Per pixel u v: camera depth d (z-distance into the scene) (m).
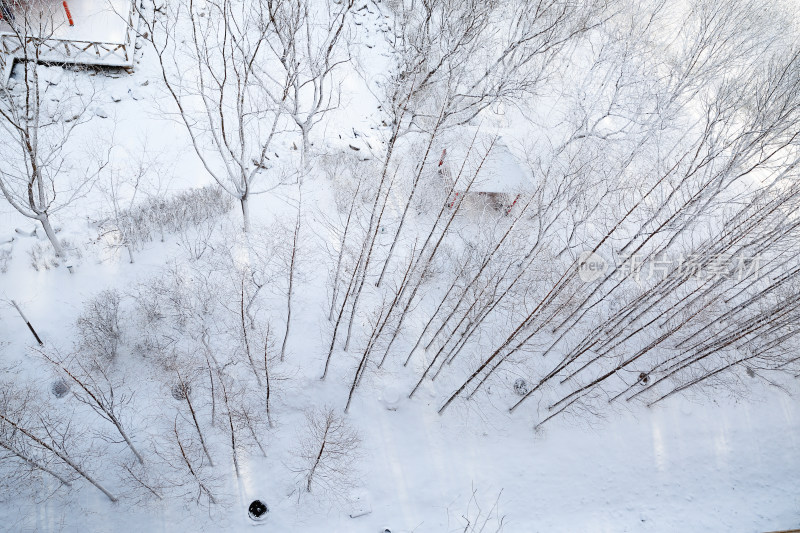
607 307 20.50
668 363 19.69
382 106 24.42
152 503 14.76
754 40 20.34
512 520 16.47
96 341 15.88
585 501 17.27
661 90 21.20
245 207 18.67
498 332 19.06
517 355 18.91
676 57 23.22
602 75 25.22
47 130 19.97
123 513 14.60
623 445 18.22
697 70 19.09
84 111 20.47
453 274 19.86
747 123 17.47
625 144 22.55
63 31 21.58
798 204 16.86
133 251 18.27
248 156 21.67
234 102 22.94
